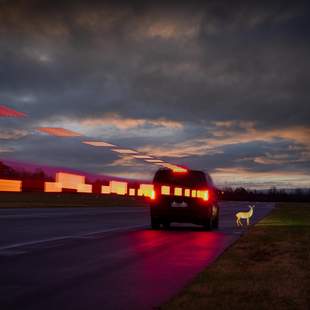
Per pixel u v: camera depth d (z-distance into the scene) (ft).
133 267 30.91
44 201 174.09
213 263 32.42
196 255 37.24
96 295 22.82
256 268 30.30
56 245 42.01
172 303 20.74
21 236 49.24
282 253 37.96
